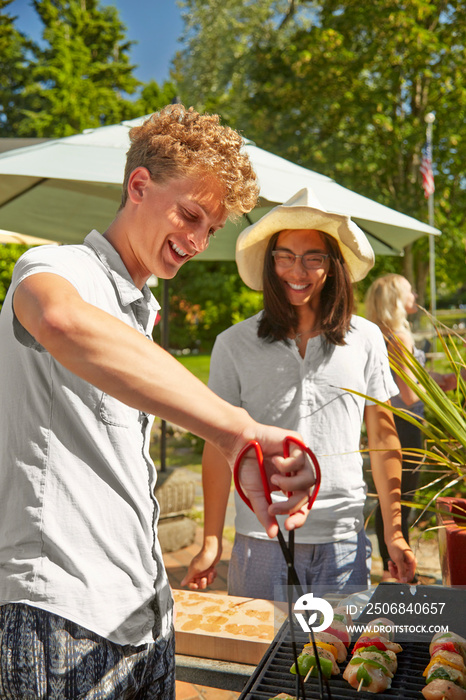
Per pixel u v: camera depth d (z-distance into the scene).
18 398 0.97
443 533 1.32
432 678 0.93
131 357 0.66
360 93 13.67
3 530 0.96
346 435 1.80
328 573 1.73
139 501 1.02
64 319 0.68
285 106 14.10
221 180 0.99
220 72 17.08
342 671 0.99
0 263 10.71
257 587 1.75
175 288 17.12
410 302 3.23
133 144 1.06
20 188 3.72
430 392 1.52
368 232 3.78
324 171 13.05
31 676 0.90
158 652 1.10
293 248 1.78
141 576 1.02
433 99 14.22
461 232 14.49
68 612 0.93
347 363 1.83
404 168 14.34
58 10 25.14
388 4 13.02
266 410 1.83
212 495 1.91
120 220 1.09
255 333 1.88
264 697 0.91
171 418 0.67
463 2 13.89
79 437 0.97
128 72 24.83
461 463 1.46
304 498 0.67
